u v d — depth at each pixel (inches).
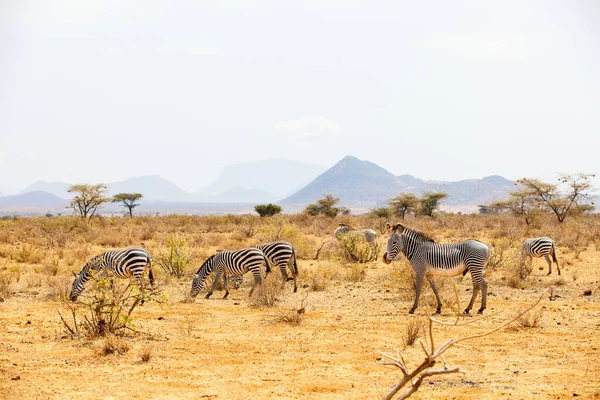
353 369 365.7
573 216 2064.5
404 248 570.9
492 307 582.2
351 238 1014.4
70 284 714.2
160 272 809.5
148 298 496.1
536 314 515.2
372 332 470.3
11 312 551.2
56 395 313.4
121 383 335.9
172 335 459.8
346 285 746.2
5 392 316.8
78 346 422.0
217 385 332.5
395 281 750.5
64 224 1865.2
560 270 871.7
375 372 358.9
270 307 592.7
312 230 1747.0
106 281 480.7
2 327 482.0
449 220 2207.2
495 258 887.1
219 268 663.1
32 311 557.9
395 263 905.5
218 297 670.5
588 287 708.0
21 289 701.9
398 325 498.6
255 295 645.3
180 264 843.4
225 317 538.3
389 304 610.5
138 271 625.0
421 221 2132.1
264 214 2559.1
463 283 747.4
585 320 507.2
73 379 343.3
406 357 393.1
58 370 362.0
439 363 377.7
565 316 526.0
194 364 377.4
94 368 366.9
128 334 458.3
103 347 411.8
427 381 337.4
